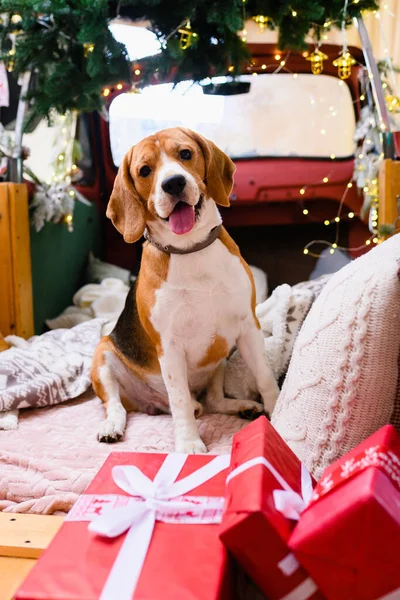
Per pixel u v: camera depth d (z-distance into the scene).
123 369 2.25
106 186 4.16
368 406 1.22
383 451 0.94
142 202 1.83
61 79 2.52
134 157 1.79
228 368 2.26
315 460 1.28
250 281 1.95
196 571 0.91
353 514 0.84
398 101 2.91
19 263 2.74
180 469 1.22
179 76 2.79
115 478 1.18
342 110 3.59
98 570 0.92
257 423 1.20
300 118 3.61
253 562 0.92
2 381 2.27
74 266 3.75
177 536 1.01
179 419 1.87
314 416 1.30
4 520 1.41
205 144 1.81
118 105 3.72
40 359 2.42
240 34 2.86
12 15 2.48
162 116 3.76
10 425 2.07
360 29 2.81
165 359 1.90
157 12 2.43
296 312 2.21
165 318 1.85
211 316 1.86
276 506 0.94
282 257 3.88
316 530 0.86
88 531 1.03
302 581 0.91
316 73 3.04
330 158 3.65
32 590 0.88
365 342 1.20
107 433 1.92
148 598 0.86
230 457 1.22
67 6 2.38
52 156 3.26
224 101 3.63
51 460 1.80
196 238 1.78
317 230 3.85
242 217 3.82
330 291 1.39
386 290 1.19
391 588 0.85
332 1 2.65
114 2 2.43
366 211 3.42
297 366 1.43
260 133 3.67
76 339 2.73
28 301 2.86
